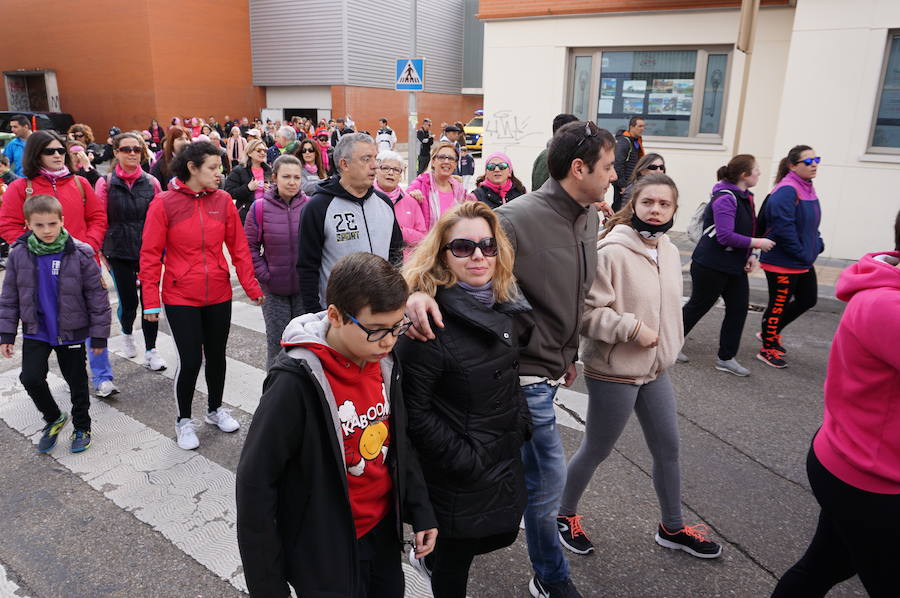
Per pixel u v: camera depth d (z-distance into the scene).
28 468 3.55
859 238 8.29
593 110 10.75
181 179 3.60
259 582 1.60
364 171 3.43
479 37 34.00
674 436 2.72
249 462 1.59
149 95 25.89
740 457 3.72
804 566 2.02
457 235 1.95
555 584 2.48
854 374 1.68
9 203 4.40
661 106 10.22
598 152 2.21
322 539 1.68
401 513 1.87
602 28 10.18
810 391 4.68
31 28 28.27
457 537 1.95
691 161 9.98
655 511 3.18
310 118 29.19
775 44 9.11
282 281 4.17
